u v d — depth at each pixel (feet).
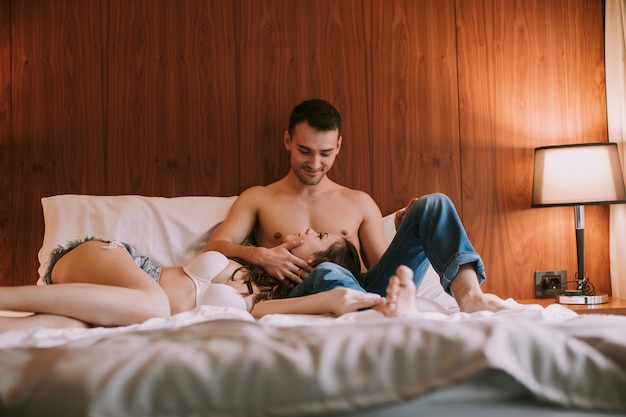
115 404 2.64
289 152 10.16
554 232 10.38
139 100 10.06
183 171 10.07
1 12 10.07
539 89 10.46
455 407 2.81
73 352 2.92
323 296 5.96
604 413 2.82
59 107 10.03
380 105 10.28
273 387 2.73
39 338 4.34
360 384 2.74
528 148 10.40
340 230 8.86
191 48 10.12
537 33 10.50
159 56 10.09
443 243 6.66
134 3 10.10
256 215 9.09
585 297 9.45
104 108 10.04
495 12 10.44
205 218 9.32
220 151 10.11
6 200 9.98
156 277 7.13
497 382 2.80
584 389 2.83
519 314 5.11
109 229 9.00
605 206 10.43
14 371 2.90
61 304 5.53
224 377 2.74
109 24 10.08
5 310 5.45
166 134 10.07
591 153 9.46
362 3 10.31
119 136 10.03
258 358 2.81
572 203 9.45
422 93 10.32
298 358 2.81
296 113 8.93
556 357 2.87
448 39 10.36
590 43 10.45
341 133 9.87
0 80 10.06
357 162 10.23
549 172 9.66
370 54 10.29
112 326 5.84
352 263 8.21
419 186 10.28
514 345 2.90
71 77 10.04
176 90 10.10
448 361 2.79
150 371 2.72
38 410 2.66
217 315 5.35
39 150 10.01
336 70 10.25
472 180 10.32
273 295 7.38
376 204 9.91
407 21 10.33
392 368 2.79
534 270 10.33
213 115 10.12
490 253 10.32
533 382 2.79
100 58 10.07
